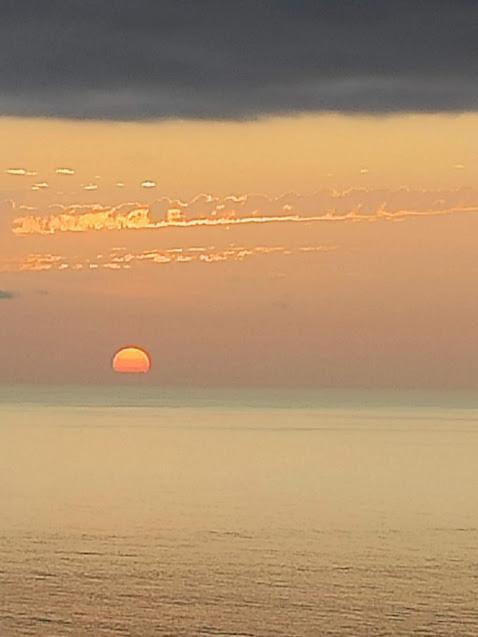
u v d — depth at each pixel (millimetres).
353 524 107062
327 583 79000
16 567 84000
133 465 169375
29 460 178125
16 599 74312
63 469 163875
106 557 88250
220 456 184000
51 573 82125
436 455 185125
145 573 82125
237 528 104062
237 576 81438
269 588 77562
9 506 120375
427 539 97625
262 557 88688
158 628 67938
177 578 80500
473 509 118812
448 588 77438
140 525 105750
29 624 68938
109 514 113750
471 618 70125
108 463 172875
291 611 71500
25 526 104938
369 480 149125
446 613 71062
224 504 122812
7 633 67250
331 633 67062
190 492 134375
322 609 72062
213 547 93312
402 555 89688
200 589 77312
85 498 128125
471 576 81250
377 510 118062
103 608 72188
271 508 119250
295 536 99250
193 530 102625
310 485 143125
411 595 75562
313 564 85688
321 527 104875
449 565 85375
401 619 69938
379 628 68000
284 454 187625
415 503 124000
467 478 150500
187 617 70375
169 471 161375
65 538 97625
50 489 138125
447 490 137000
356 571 83062
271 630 67625
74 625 68938
